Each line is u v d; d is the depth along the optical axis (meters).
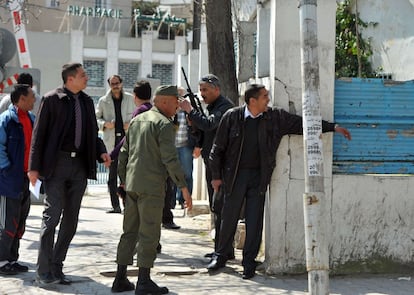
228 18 9.60
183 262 7.91
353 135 7.52
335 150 7.49
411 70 12.11
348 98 7.50
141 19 43.31
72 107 6.81
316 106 5.23
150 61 42.59
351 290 6.91
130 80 42.62
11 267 7.23
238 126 7.14
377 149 7.58
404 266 7.58
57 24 41.50
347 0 13.91
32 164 6.65
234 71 9.62
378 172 7.60
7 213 7.20
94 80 41.78
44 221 6.73
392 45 12.70
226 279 7.20
